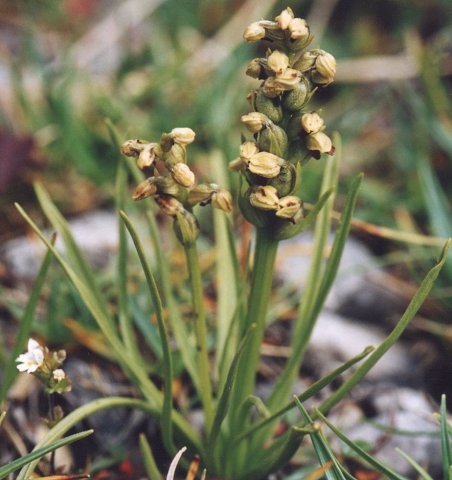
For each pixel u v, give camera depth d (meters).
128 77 0.40
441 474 0.26
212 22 0.46
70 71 0.36
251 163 0.21
